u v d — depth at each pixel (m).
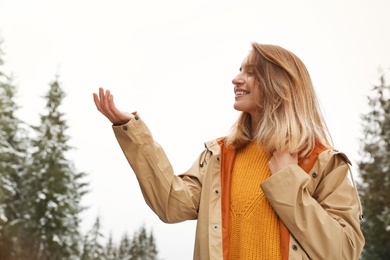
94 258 30.30
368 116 24.20
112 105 1.97
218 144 2.18
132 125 1.98
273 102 2.04
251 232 1.92
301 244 1.81
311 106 2.07
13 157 24.69
